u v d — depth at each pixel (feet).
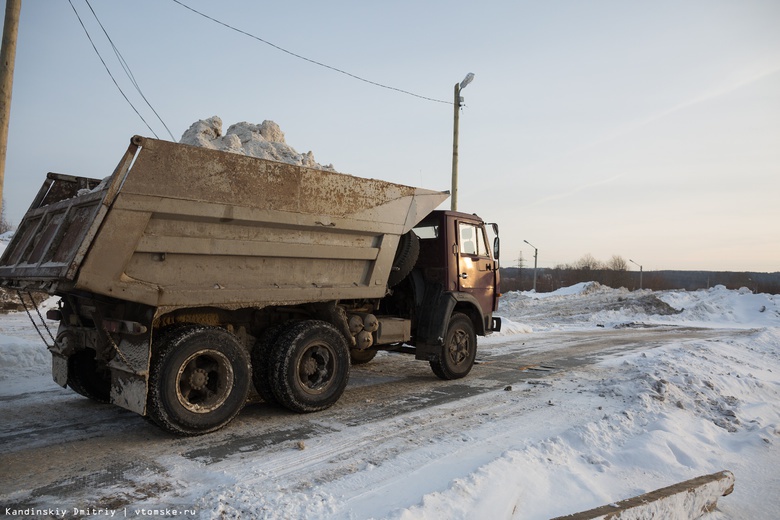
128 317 16.51
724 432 19.65
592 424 18.16
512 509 11.73
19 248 19.25
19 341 27.63
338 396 20.75
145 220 15.58
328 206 20.18
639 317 93.66
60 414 18.93
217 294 17.39
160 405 15.70
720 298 110.83
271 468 14.14
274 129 70.69
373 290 22.49
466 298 27.43
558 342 48.70
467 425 18.84
